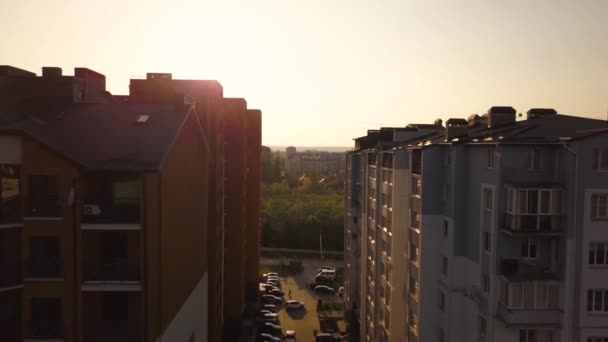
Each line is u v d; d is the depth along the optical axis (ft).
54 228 74.90
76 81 98.89
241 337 201.16
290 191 555.69
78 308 75.15
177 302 90.68
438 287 118.42
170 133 85.20
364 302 184.24
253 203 244.01
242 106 199.11
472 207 105.09
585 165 86.53
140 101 113.09
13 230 75.00
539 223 89.51
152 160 75.82
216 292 148.05
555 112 118.32
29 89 98.07
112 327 78.43
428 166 117.60
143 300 76.07
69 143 78.13
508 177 92.89
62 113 91.30
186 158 97.66
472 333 103.19
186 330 99.50
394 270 140.15
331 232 392.47
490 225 96.32
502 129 109.40
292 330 216.33
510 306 89.45
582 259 87.35
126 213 77.46
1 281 74.18
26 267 75.00
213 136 145.28
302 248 392.68
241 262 199.62
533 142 90.58
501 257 93.56
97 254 78.89
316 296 272.51
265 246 395.34
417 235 123.85
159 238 77.20
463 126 125.18
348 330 209.15
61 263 75.15
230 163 197.77
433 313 118.52
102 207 76.48
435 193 117.80
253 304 239.91
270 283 283.38
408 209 135.44
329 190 577.02
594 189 86.63
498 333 92.48
